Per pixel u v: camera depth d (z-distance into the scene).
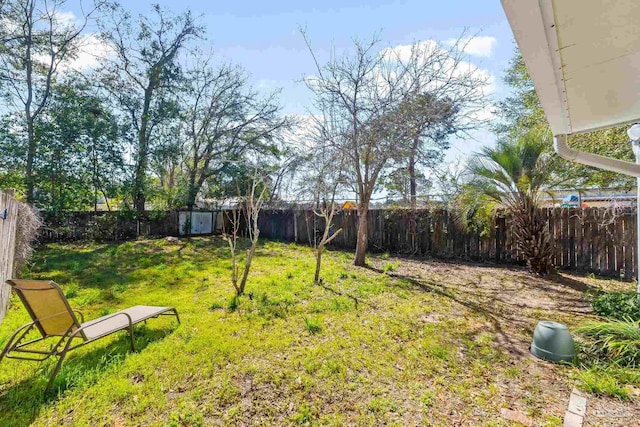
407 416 2.24
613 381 2.58
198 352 3.09
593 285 5.70
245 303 4.52
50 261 7.45
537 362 2.98
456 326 3.83
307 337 3.46
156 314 3.54
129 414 2.24
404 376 2.74
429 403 2.38
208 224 13.44
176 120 12.71
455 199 7.71
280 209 12.27
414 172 8.63
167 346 3.20
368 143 6.97
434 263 7.86
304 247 10.41
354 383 2.63
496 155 6.20
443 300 4.84
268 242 11.34
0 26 9.98
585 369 2.83
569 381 2.67
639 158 4.50
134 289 5.34
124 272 6.53
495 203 6.96
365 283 5.75
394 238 9.52
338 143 7.28
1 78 10.02
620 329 3.18
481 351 3.19
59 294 2.75
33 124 10.35
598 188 6.76
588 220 6.60
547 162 6.15
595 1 1.25
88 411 2.26
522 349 3.25
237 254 8.79
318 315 4.09
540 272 6.55
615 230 6.27
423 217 8.98
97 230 11.09
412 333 3.60
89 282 5.73
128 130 11.68
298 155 10.85
